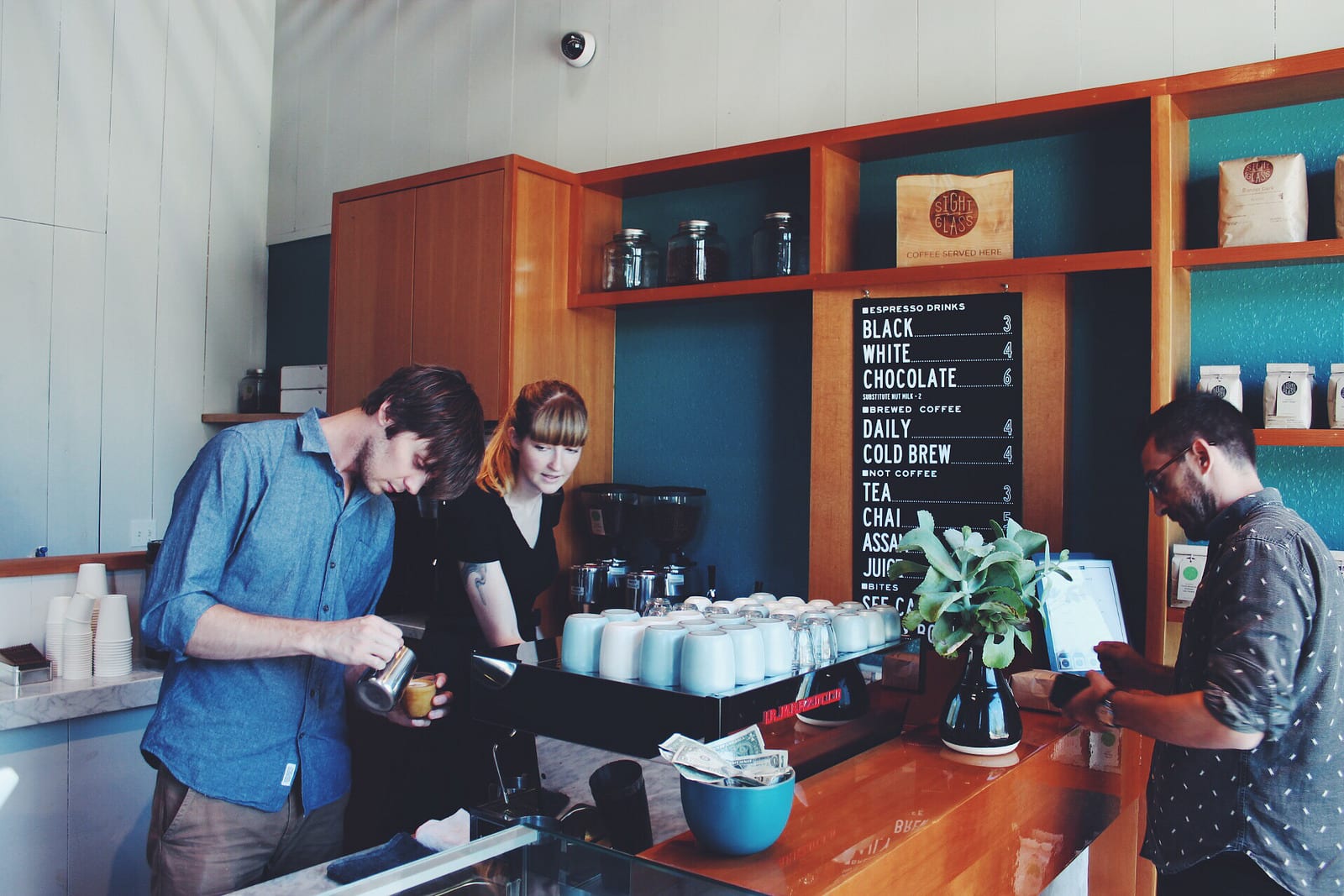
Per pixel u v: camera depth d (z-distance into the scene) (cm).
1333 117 225
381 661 170
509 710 161
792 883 118
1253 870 170
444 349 326
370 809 287
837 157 277
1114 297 248
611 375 340
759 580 306
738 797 124
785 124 315
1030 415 246
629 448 337
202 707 181
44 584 292
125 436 450
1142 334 244
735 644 149
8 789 260
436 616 259
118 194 449
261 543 180
